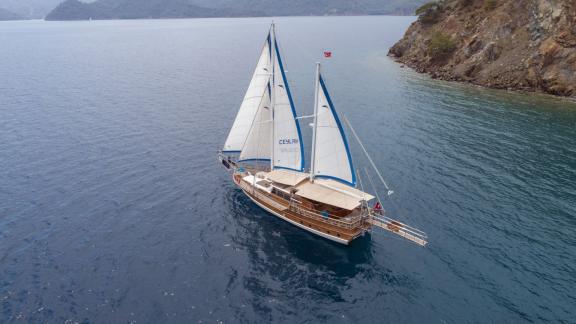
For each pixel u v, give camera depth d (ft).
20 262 109.81
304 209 127.03
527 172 160.86
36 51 600.39
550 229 123.44
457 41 366.63
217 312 93.71
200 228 127.54
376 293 100.22
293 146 132.16
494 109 247.70
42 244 117.70
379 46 614.34
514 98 273.33
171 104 273.75
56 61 486.79
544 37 295.07
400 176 159.63
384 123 223.71
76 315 91.76
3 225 127.03
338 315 93.40
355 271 108.58
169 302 96.27
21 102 276.62
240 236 123.95
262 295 99.50
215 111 256.52
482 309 93.91
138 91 314.55
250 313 93.71
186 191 151.02
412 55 431.84
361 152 183.42
